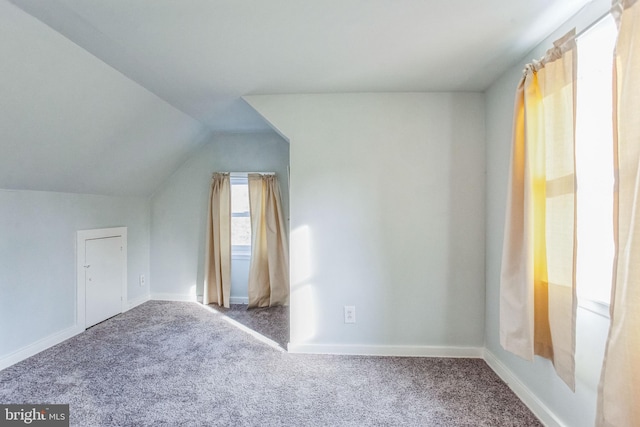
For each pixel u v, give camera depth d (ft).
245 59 6.49
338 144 8.34
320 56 6.38
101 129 8.18
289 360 8.02
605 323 4.47
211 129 12.13
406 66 6.81
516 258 5.92
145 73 7.11
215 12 4.92
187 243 13.10
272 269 12.34
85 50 6.07
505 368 7.07
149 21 5.15
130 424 5.66
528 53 6.23
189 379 7.12
